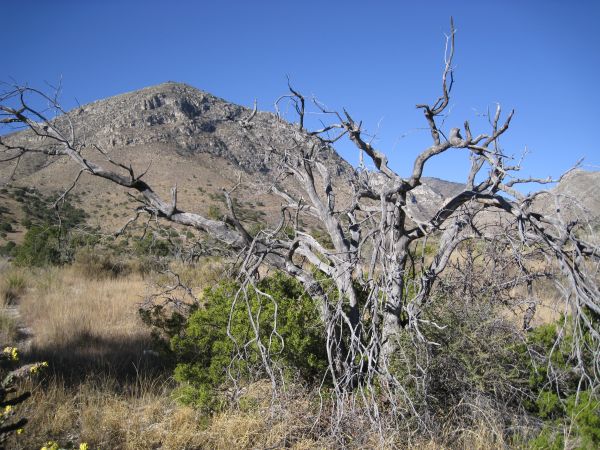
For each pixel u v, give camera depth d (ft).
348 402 17.22
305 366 19.99
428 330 18.40
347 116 19.43
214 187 262.26
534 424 18.39
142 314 26.76
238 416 18.54
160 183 255.50
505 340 19.33
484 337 18.45
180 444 17.79
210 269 52.47
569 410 17.26
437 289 20.20
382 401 17.83
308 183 21.61
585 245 17.87
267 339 19.47
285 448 17.04
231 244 22.34
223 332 20.74
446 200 19.60
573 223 17.69
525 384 19.31
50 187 226.38
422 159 17.95
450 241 21.17
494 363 18.35
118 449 17.88
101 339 31.45
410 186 18.33
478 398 17.98
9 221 149.69
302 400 18.65
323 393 18.69
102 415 19.79
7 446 17.03
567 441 16.06
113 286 50.65
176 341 21.72
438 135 18.04
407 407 17.06
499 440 16.75
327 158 22.88
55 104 22.52
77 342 30.42
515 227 20.51
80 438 18.30
